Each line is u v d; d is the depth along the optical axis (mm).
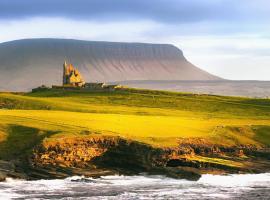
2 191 85000
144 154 109000
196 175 103375
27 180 94625
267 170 115625
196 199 83625
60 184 92875
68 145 105188
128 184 95875
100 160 109125
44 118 128000
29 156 100062
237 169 113438
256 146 136750
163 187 93875
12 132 111688
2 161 98250
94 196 83625
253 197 87438
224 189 94125
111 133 115562
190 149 119312
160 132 128750
